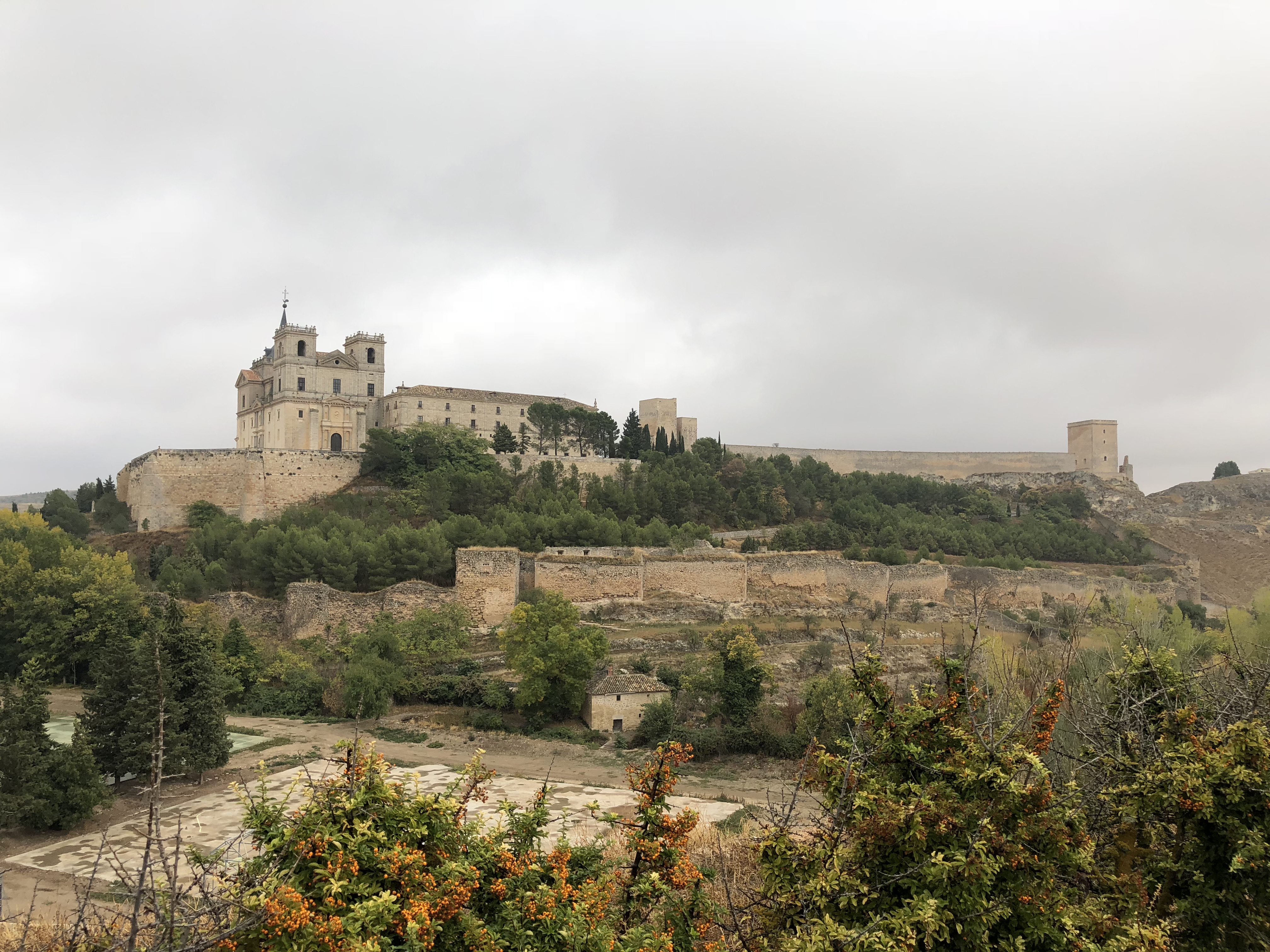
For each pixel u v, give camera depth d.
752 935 12.67
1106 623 42.50
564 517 90.06
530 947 11.30
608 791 39.34
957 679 13.58
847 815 12.63
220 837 31.78
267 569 74.69
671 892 13.77
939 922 10.80
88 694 41.44
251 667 60.16
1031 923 11.58
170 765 38.94
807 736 47.97
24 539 76.94
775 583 86.56
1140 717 14.46
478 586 72.38
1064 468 195.75
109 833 33.56
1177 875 12.93
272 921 9.70
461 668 62.41
